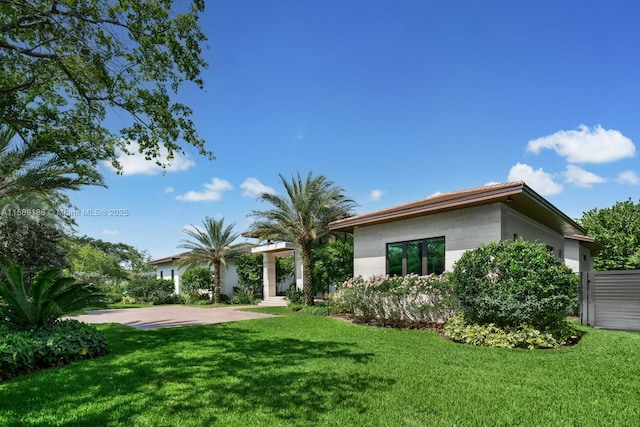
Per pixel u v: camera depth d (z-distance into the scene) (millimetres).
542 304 7777
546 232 14594
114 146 10625
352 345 8211
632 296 9938
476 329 8516
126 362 6727
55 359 6555
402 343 8430
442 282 10508
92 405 4492
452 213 11367
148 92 9461
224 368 6191
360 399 4613
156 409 4344
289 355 7180
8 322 7320
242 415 4141
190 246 27031
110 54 8609
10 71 9039
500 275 8328
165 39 8500
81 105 10188
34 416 4156
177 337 9633
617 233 27859
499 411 4211
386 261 13312
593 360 6395
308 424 3885
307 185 17984
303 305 17922
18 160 11422
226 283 31531
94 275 32125
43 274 7129
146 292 30109
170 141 10008
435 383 5246
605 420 3957
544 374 5684
